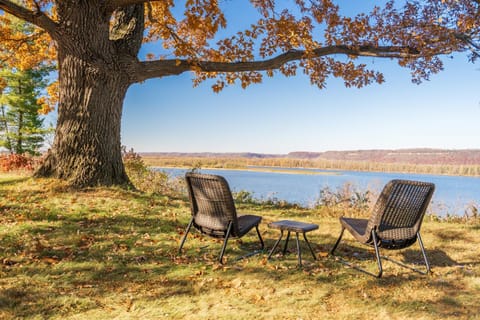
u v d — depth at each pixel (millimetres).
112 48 8219
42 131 26172
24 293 3135
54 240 4750
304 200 10289
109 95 8211
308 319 2859
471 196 10984
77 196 7172
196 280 3668
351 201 9094
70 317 2779
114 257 4262
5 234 4820
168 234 5457
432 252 5031
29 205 6371
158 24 9578
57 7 7859
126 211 6617
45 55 13148
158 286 3486
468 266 4383
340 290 3506
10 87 25578
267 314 2930
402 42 9844
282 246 5133
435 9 9219
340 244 5352
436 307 3133
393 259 4672
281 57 9852
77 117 7961
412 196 3955
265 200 10164
